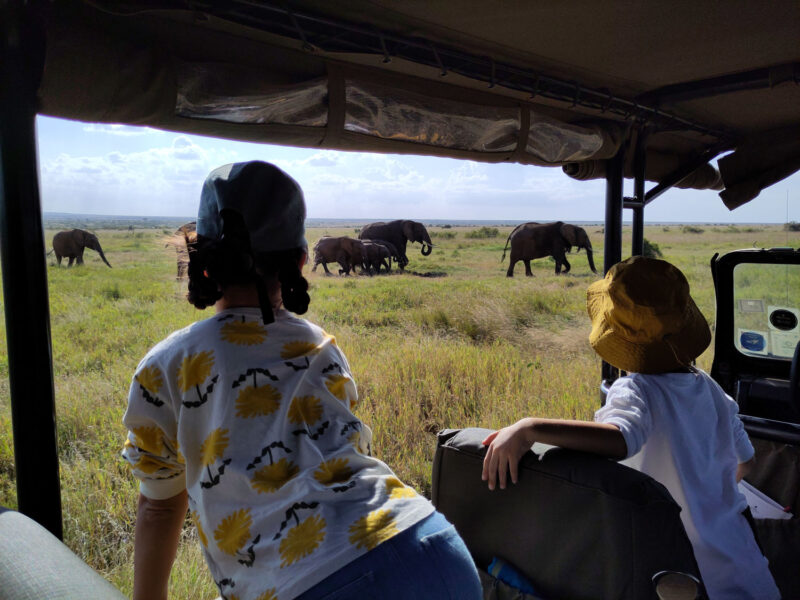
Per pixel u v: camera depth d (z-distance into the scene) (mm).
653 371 1585
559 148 3314
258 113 2303
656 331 1527
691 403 1570
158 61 2002
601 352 1648
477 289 17562
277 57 2326
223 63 2172
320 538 928
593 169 3729
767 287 2727
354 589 884
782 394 2633
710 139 4102
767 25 2404
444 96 2822
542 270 28344
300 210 1181
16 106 1720
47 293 1786
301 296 1137
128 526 3387
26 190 1734
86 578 1045
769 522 2207
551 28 2396
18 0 1710
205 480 1021
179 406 1071
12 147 1717
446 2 2125
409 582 913
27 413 1744
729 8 2232
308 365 1129
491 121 2967
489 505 1512
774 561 2070
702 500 1544
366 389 5805
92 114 1910
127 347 7957
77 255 23656
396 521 976
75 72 1827
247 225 1098
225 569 991
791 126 3844
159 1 1896
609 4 2172
